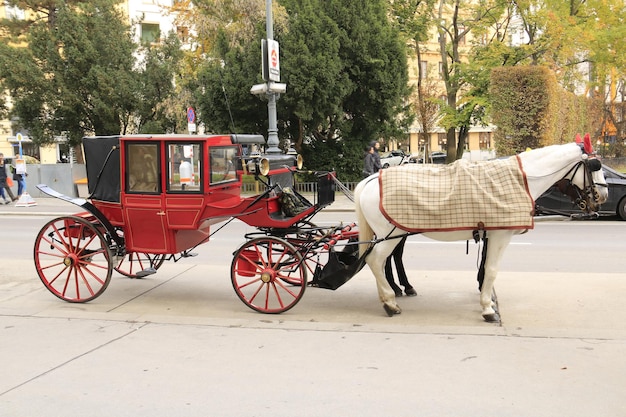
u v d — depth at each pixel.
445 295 7.08
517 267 8.85
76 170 24.73
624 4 25.08
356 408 3.92
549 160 5.90
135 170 6.77
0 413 3.95
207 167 6.55
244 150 7.85
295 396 4.14
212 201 6.70
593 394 4.07
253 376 4.54
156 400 4.12
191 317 6.30
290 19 21.45
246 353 5.09
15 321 6.21
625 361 4.67
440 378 4.40
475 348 5.05
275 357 4.96
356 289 7.58
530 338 5.28
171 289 7.78
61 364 4.87
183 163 6.60
